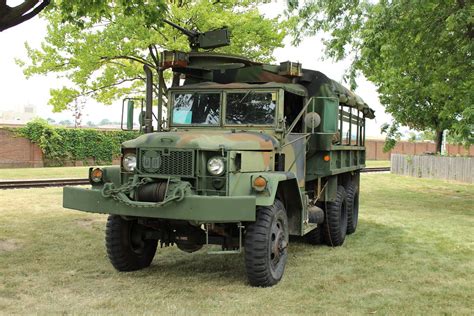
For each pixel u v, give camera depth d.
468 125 13.14
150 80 7.38
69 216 10.55
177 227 6.29
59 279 6.06
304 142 7.56
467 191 19.47
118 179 6.16
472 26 12.94
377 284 6.05
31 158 29.06
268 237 5.73
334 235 8.36
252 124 6.75
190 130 6.98
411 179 25.50
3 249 7.55
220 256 7.48
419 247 8.28
